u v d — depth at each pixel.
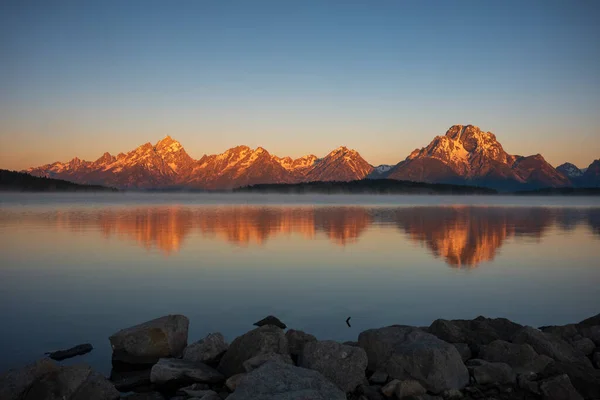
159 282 20.08
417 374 9.49
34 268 23.33
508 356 10.51
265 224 53.25
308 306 16.31
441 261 26.14
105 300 16.97
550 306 16.62
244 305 16.41
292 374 8.47
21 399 8.66
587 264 25.12
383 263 25.36
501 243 34.81
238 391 7.96
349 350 9.84
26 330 13.44
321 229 46.75
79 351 11.69
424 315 15.36
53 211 79.25
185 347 11.74
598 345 12.25
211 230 45.09
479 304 16.78
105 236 38.59
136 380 9.98
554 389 8.98
